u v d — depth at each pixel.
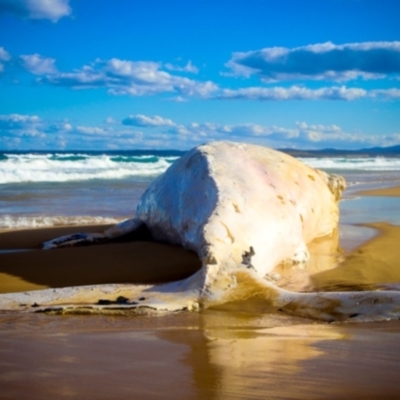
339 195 10.45
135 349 3.97
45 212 13.38
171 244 8.87
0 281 6.83
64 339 4.29
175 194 8.69
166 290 6.10
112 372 3.39
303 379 3.27
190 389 3.09
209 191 7.80
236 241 6.87
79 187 20.58
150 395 3.00
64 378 3.27
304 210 8.75
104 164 32.03
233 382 3.21
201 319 5.13
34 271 7.27
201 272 6.26
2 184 21.73
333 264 7.96
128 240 9.45
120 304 5.51
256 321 5.05
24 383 3.17
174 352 3.88
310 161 48.44
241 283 5.98
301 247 8.07
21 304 5.71
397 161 55.56
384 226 11.29
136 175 28.19
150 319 5.12
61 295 6.00
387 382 3.23
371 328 4.71
